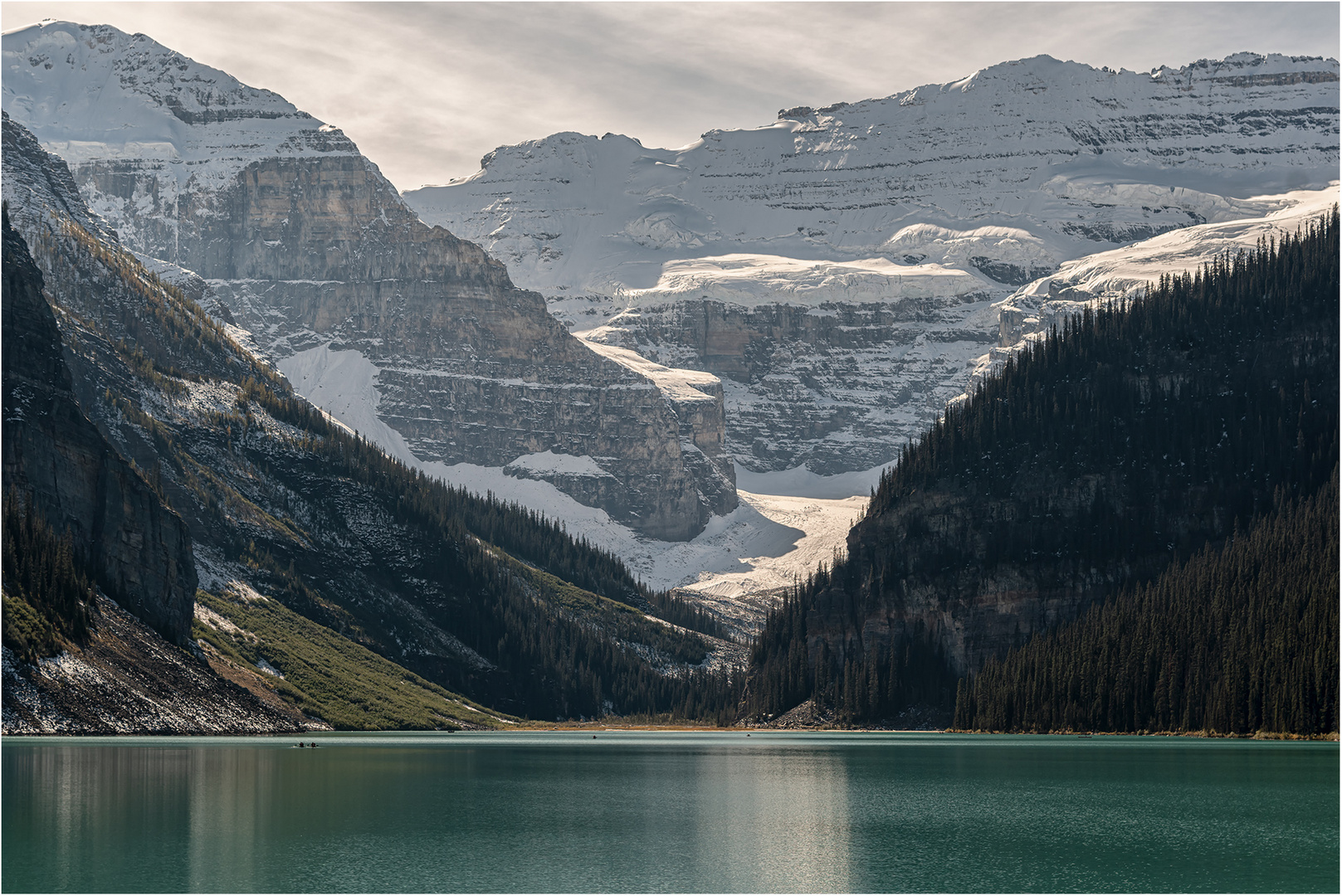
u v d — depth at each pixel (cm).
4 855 11388
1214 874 11788
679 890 11038
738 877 11525
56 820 12744
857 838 13375
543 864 11869
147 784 14988
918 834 13650
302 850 11988
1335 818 14788
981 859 12356
